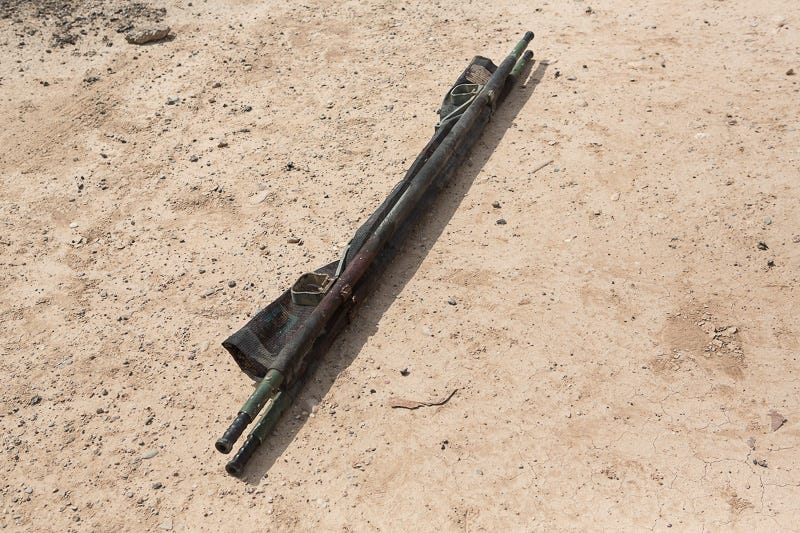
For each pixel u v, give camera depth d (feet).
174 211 19.47
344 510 12.42
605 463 12.96
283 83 24.56
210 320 16.17
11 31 27.61
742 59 23.66
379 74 24.62
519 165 19.99
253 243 18.19
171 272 17.54
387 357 15.05
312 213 18.94
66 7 29.43
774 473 12.64
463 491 12.63
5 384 15.06
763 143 19.81
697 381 14.24
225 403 14.33
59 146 22.17
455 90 21.47
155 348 15.62
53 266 17.99
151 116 23.29
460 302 16.16
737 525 11.93
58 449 13.73
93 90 24.63
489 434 13.51
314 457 13.29
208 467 13.25
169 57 26.32
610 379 14.37
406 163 20.34
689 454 13.03
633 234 17.53
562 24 26.84
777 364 14.43
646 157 19.83
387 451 13.32
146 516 12.52
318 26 27.91
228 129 22.47
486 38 26.27
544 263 16.97
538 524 12.09
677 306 15.71
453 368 14.74
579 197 18.72
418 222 17.98
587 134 20.90
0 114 23.54
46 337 16.08
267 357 14.34
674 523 12.01
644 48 24.80
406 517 12.27
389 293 16.52
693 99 21.94
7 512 12.71
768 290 15.87
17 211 19.77
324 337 15.01
